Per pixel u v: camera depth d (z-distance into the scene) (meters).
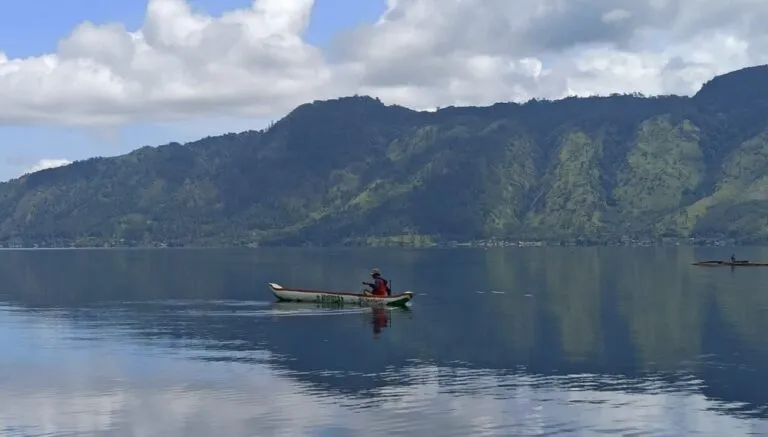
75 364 57.59
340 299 99.81
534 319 82.44
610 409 43.25
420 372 53.50
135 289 133.50
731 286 128.88
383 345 65.25
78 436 39.50
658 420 41.09
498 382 50.06
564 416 41.94
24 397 47.19
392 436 38.75
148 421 41.97
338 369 54.81
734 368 53.81
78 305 103.19
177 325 79.81
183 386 49.69
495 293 119.12
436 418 41.75
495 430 39.62
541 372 53.16
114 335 72.62
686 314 85.94
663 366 54.78
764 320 79.88
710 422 40.72
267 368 55.38
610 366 55.03
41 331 75.88
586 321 80.31
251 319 84.88
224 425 41.00
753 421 40.81
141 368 55.75
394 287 133.50
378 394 47.03
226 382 50.75
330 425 40.69
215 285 142.75
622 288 126.88
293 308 96.56
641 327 75.12
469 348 63.41
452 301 104.88
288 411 43.34
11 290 133.38
